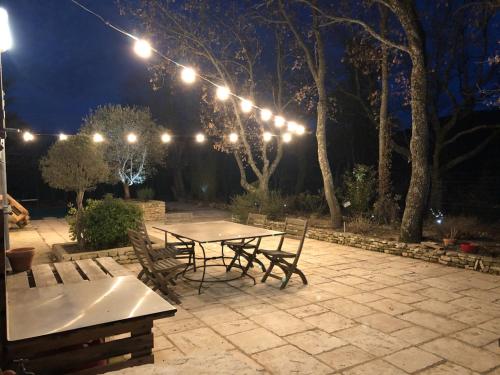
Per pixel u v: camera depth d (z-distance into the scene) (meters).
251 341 3.76
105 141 14.36
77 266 5.45
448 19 10.35
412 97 7.50
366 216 9.88
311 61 10.06
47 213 17.53
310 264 6.80
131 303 2.96
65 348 2.77
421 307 4.64
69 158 11.90
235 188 19.55
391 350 3.55
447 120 11.82
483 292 5.18
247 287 5.51
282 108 12.14
